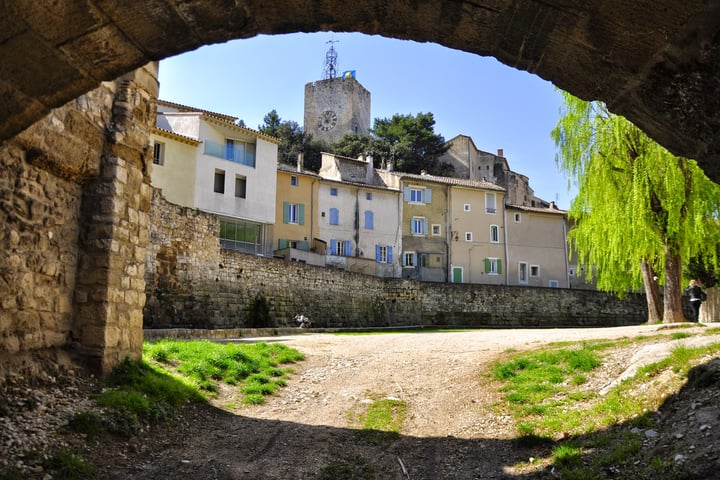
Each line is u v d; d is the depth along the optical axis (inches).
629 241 868.6
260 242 1536.7
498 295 1758.1
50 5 183.2
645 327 748.0
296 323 1302.9
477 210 2080.5
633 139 824.3
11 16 183.5
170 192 1322.6
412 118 2965.1
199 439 300.2
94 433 260.2
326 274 1430.9
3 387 264.8
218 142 1460.4
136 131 373.1
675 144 196.4
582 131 887.7
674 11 160.4
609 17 172.2
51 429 251.9
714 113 171.2
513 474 259.3
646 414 287.6
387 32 213.0
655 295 956.6
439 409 380.2
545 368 426.0
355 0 195.9
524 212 2145.7
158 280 1006.4
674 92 179.6
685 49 167.9
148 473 243.9
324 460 281.6
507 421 336.2
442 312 1689.2
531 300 1791.3
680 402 286.0
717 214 847.7
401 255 1950.1
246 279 1199.6
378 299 1595.7
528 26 189.8
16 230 286.7
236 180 1485.0
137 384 332.5
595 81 198.8
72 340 329.4
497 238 2087.8
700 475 206.7
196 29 203.9
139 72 379.2
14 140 279.0
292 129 2874.0
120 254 349.4
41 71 201.6
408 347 653.9
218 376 424.8
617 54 182.2
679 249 831.7
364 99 3718.0
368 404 391.9
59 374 303.4
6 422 244.5
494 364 479.8
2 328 275.1
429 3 193.3
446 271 1996.8
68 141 313.3
